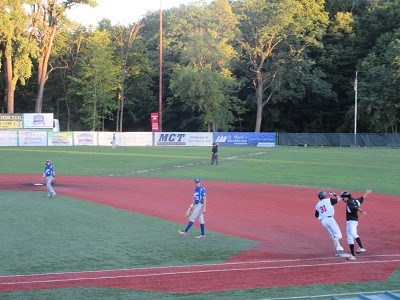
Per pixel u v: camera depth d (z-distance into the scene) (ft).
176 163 177.68
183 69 308.19
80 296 42.75
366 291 44.52
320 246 64.18
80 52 344.28
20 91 360.48
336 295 42.83
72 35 345.10
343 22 350.02
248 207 92.84
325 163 177.58
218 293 43.62
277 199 102.22
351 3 381.81
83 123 358.43
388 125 310.86
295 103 358.84
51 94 363.15
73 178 139.54
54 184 125.49
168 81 373.61
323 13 335.88
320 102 355.15
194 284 46.57
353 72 357.82
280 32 324.80
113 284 46.52
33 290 44.45
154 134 269.64
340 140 283.79
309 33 335.88
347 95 355.56
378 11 350.84
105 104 331.16
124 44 344.69
